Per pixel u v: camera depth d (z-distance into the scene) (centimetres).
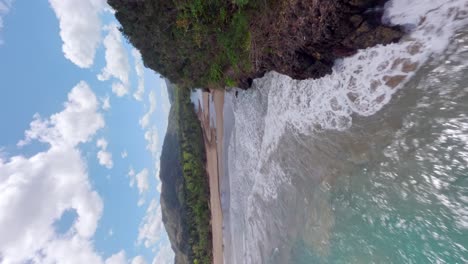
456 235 668
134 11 1356
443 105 686
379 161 841
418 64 723
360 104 883
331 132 1009
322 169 1073
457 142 665
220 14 1151
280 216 1399
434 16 665
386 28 732
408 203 766
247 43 1156
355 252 916
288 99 1247
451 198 678
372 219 862
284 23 913
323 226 1065
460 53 646
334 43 823
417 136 744
